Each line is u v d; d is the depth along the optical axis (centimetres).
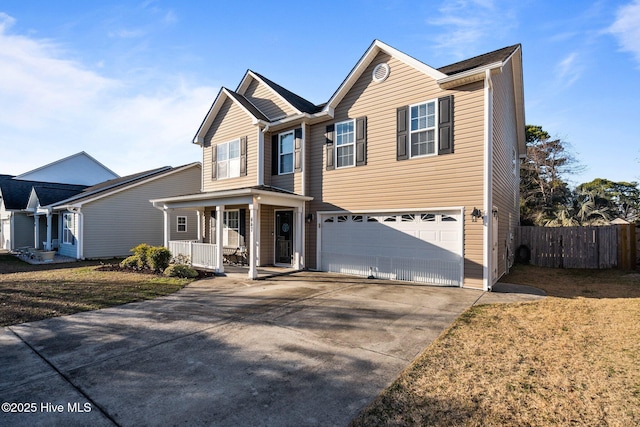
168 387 334
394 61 984
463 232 845
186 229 1964
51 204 1861
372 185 1021
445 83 861
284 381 345
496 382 336
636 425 260
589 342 440
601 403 293
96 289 835
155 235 1828
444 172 880
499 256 975
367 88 1045
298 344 453
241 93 1411
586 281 930
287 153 1237
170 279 974
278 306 659
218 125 1433
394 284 895
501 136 988
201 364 389
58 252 1858
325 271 1138
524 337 468
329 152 1131
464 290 806
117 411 290
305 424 268
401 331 505
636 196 2473
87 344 457
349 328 521
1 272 1170
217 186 1424
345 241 1093
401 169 961
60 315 602
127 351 431
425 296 741
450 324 538
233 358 407
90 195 1759
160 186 1856
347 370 370
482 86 823
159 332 506
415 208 929
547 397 306
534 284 892
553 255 1254
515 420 271
